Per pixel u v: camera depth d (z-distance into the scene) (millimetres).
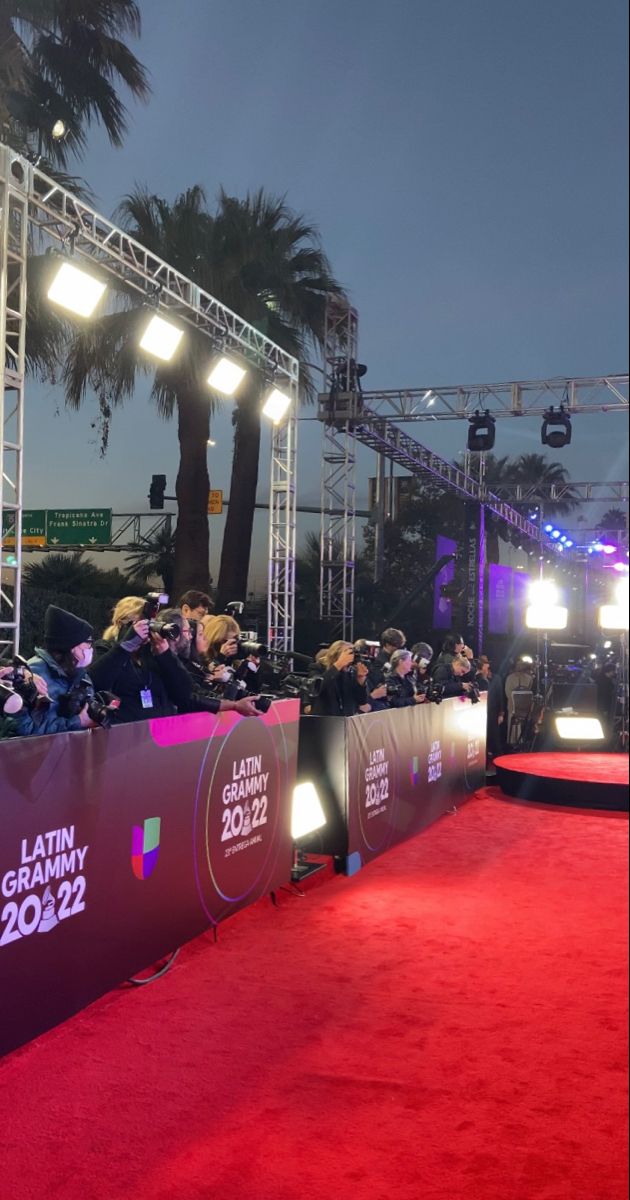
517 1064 3180
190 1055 3238
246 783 4852
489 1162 2549
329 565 15750
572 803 8766
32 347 10953
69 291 8062
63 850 3344
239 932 4711
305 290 15625
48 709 3449
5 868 3035
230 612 6656
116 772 3682
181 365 13422
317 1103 2896
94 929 3553
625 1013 3637
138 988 3893
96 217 8211
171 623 4582
